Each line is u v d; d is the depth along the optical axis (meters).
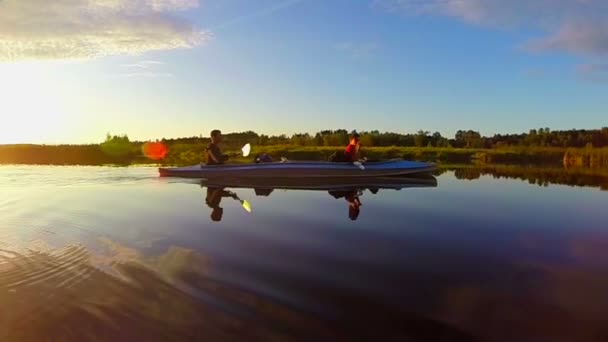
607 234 5.66
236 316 3.07
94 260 4.31
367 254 4.62
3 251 4.57
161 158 27.03
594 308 3.24
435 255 4.60
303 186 11.16
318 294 3.48
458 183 12.51
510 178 14.60
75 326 2.94
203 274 3.92
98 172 14.47
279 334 2.83
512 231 5.82
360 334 2.84
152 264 4.20
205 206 7.74
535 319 3.06
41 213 6.83
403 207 7.79
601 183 12.84
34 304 3.28
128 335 2.82
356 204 8.12
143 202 8.12
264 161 13.47
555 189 11.04
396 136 46.72
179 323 2.98
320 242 5.12
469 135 46.47
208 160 13.16
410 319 3.04
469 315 3.11
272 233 5.57
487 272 4.04
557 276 3.94
